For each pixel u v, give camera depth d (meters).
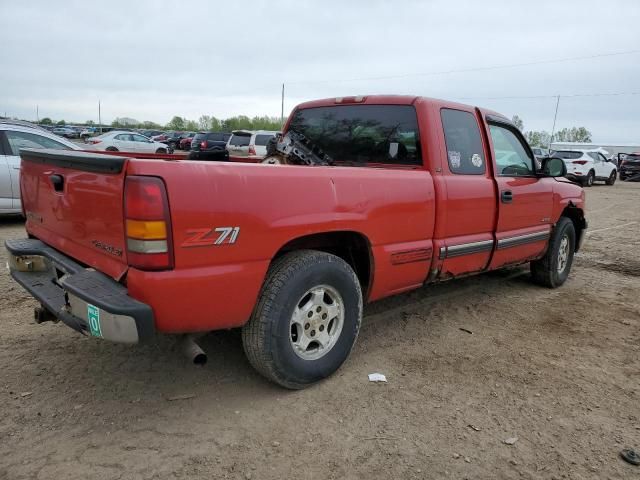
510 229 4.79
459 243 4.15
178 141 39.06
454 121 4.22
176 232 2.50
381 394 3.27
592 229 10.67
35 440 2.67
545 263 5.74
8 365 3.47
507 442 2.81
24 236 7.45
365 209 3.35
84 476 2.42
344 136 4.51
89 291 2.57
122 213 2.50
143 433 2.77
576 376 3.62
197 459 2.57
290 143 4.64
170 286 2.51
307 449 2.69
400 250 3.65
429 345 4.09
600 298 5.56
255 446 2.70
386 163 4.20
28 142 8.40
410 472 2.54
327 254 3.24
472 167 4.31
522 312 4.99
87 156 2.72
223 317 2.77
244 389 3.27
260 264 2.84
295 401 3.15
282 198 2.90
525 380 3.53
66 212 3.05
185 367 3.53
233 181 2.69
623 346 4.20
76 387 3.23
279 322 2.99
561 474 2.57
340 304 3.36
